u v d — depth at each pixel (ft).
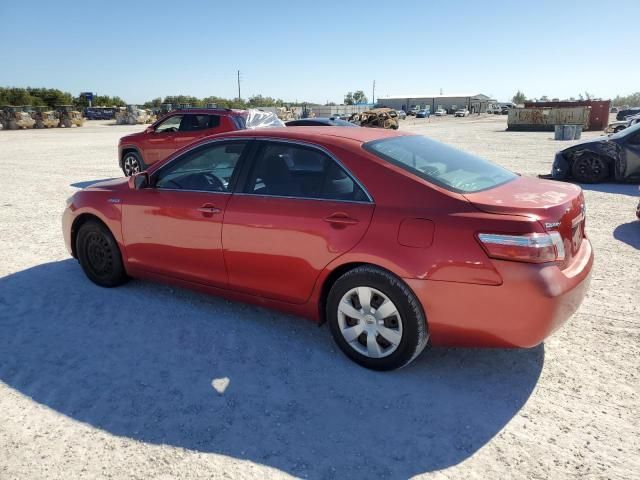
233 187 12.59
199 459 8.37
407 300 10.09
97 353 11.86
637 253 18.85
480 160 12.89
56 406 9.84
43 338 12.61
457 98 390.83
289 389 10.36
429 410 9.65
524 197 10.21
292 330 12.95
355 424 9.26
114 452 8.55
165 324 13.32
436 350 11.93
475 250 9.41
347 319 11.21
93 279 16.02
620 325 13.00
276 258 11.69
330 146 11.37
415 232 9.93
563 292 9.27
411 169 10.70
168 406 9.80
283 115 204.85
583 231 11.54
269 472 8.07
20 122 146.82
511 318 9.36
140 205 14.17
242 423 9.29
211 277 13.11
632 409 9.61
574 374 10.82
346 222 10.64
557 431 9.02
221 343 12.30
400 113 257.34
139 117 183.32
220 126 36.37
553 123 119.34
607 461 8.26
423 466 8.19
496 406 9.77
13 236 22.21
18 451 8.59
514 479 7.89
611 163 33.94
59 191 34.27
